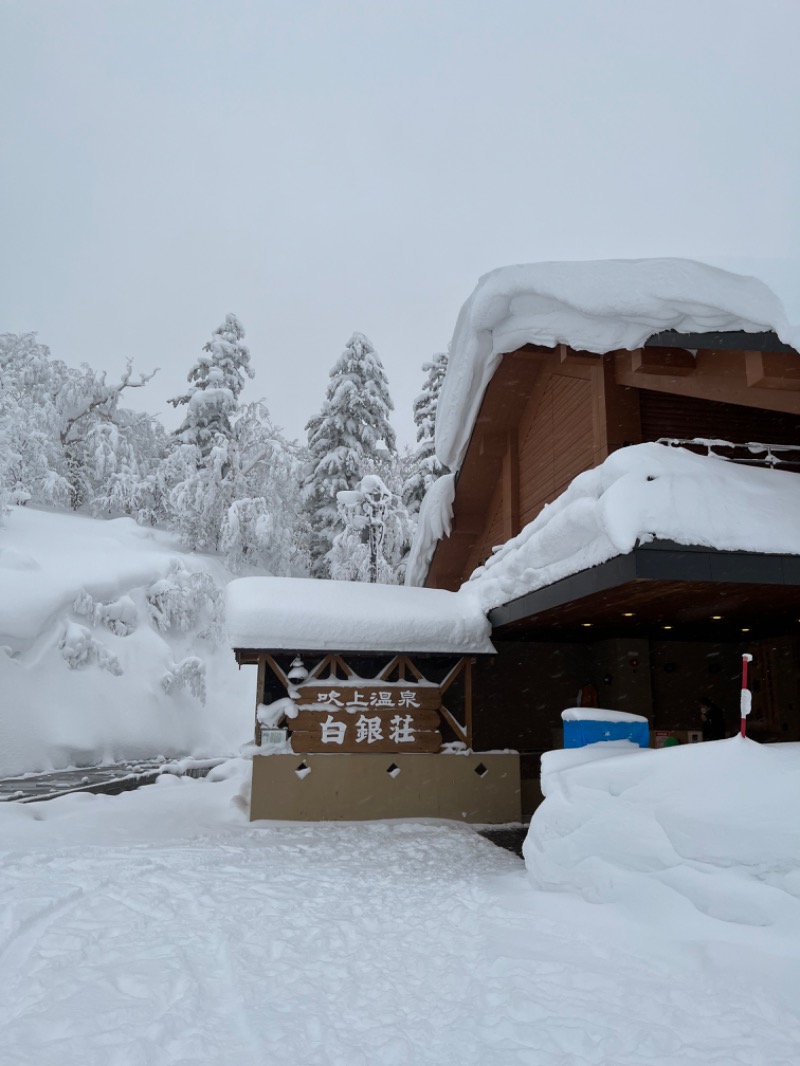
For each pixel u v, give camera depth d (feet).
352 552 94.73
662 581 26.73
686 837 18.13
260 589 45.09
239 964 16.87
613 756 24.90
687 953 16.29
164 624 105.40
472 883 26.21
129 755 86.17
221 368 146.10
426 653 44.32
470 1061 12.23
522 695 51.24
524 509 47.26
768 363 23.94
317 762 43.04
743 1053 12.32
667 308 24.57
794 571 26.08
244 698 109.50
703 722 40.57
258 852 32.50
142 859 29.40
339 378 123.75
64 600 92.07
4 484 111.34
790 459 35.60
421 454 110.83
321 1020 13.78
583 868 20.98
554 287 29.60
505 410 47.80
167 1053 12.22
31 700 78.95
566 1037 13.05
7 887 23.77
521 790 47.39
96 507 140.05
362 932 20.10
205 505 128.26
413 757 43.62
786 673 45.14
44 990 14.96
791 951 14.98
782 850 16.35
